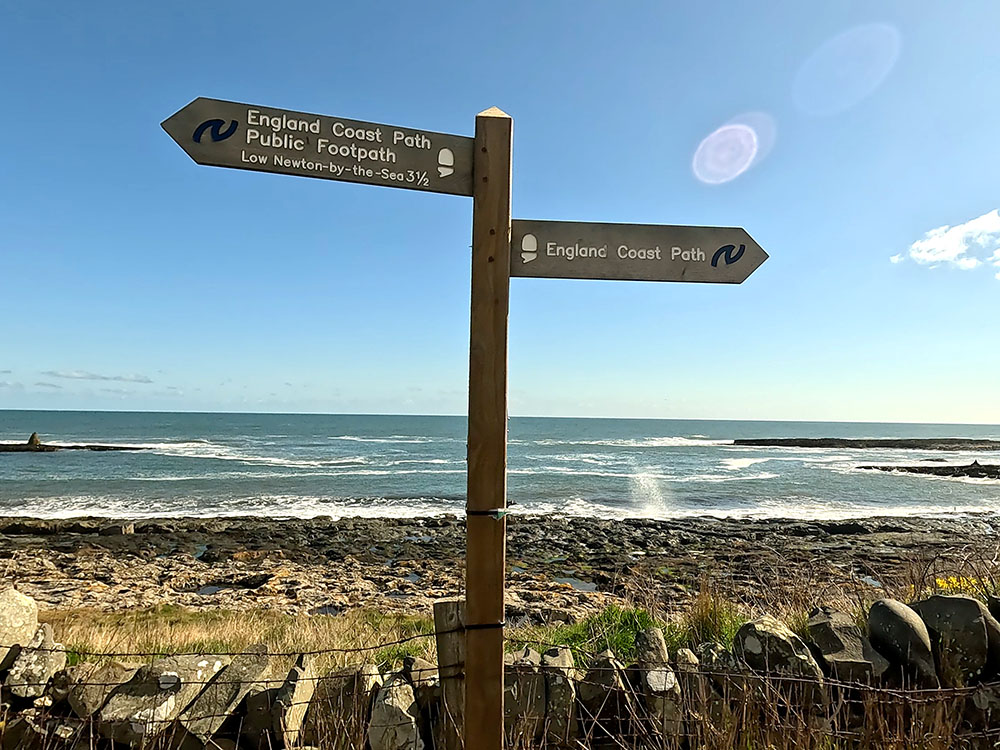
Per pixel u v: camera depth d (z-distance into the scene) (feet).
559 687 10.05
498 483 7.75
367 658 16.11
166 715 9.53
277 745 9.50
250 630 29.78
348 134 8.04
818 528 78.23
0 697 9.92
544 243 8.56
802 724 9.16
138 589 48.83
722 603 16.46
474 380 7.84
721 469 162.71
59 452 196.95
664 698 10.05
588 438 330.54
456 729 8.79
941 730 9.32
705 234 9.04
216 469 148.87
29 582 50.55
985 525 82.69
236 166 7.83
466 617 7.67
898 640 10.93
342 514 91.45
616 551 65.82
